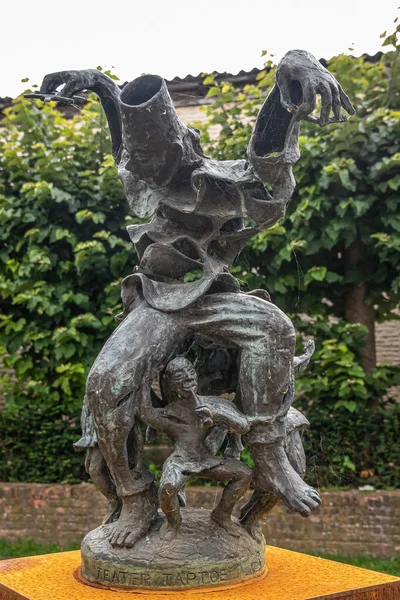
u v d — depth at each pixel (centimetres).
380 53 718
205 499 558
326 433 566
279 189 261
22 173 621
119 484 253
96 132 646
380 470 561
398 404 586
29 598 231
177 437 251
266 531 554
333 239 548
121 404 247
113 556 245
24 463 623
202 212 265
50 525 593
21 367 600
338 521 542
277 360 254
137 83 252
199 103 807
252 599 227
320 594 233
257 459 256
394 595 249
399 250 550
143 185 285
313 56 250
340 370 556
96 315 609
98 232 591
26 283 592
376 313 619
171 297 264
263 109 255
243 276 560
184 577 238
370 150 554
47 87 282
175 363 252
